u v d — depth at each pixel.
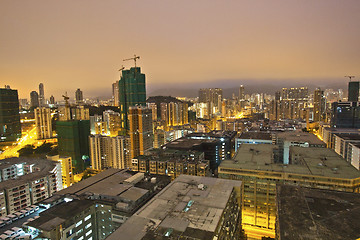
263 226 127.12
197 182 98.81
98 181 127.38
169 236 63.16
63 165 197.88
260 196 126.94
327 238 58.09
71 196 109.06
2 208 126.62
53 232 83.00
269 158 149.38
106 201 104.12
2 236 81.50
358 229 61.84
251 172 127.75
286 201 77.56
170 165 162.25
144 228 67.06
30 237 80.38
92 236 100.50
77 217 92.75
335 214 69.19
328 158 149.50
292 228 62.19
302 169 126.56
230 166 133.12
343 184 112.94
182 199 83.19
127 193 107.25
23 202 135.25
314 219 66.44
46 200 106.88
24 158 192.25
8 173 168.25
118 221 98.62
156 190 117.38
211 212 74.44
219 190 90.75
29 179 142.38
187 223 68.62
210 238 61.88
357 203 75.88
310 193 83.44
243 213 130.62
